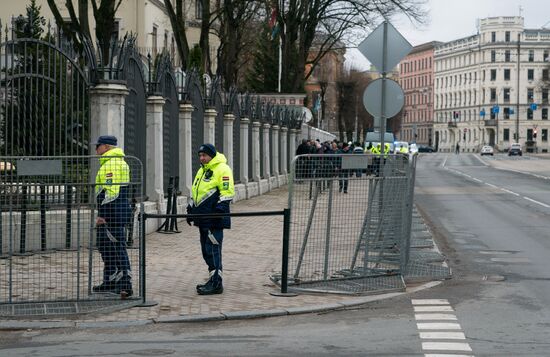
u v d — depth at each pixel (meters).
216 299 11.57
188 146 22.95
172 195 19.75
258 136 34.19
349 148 43.03
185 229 20.28
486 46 160.00
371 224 13.14
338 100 115.31
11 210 11.03
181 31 31.34
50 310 10.62
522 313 10.77
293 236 12.20
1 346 9.03
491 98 159.88
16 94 15.38
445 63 178.50
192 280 13.09
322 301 11.55
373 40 16.42
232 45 40.69
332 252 12.67
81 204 11.16
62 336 9.55
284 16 51.78
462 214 27.17
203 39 34.69
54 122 15.65
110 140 11.55
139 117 19.03
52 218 11.59
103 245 11.10
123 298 11.13
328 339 9.27
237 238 18.66
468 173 62.03
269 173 37.44
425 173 62.41
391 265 13.52
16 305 10.77
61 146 15.84
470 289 12.76
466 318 10.47
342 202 12.71
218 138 27.89
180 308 10.95
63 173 11.67
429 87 187.00
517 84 155.62
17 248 11.73
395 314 10.80
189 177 23.03
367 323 10.22
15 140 15.42
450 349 8.68
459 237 20.39
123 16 46.06
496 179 52.34
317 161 12.28
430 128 185.62
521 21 158.25
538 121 157.50
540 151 157.00
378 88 16.47
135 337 9.48
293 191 12.06
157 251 16.34
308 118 48.69
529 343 8.96
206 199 11.87
